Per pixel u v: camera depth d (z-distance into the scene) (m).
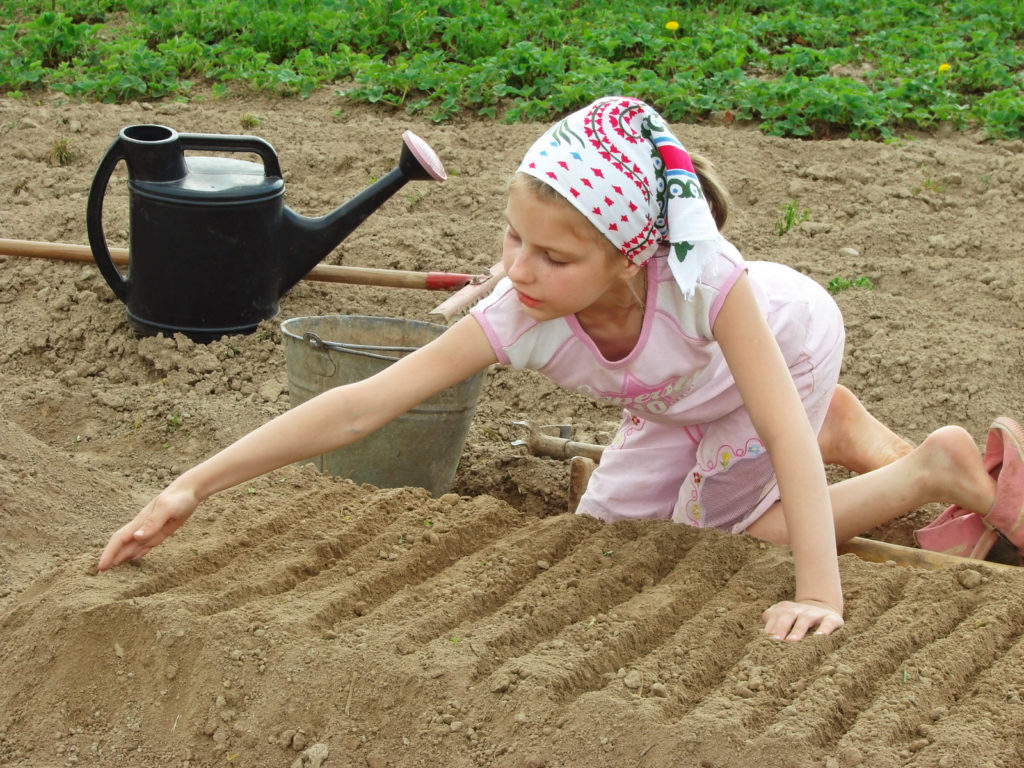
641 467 3.65
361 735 2.57
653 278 2.90
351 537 3.35
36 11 10.26
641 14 10.20
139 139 5.12
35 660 2.81
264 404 4.86
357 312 5.66
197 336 5.25
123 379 5.11
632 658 2.78
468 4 9.96
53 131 7.54
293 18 9.54
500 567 3.17
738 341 2.86
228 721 2.64
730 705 2.49
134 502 3.81
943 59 9.20
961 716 2.47
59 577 3.05
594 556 3.23
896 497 3.45
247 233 5.14
